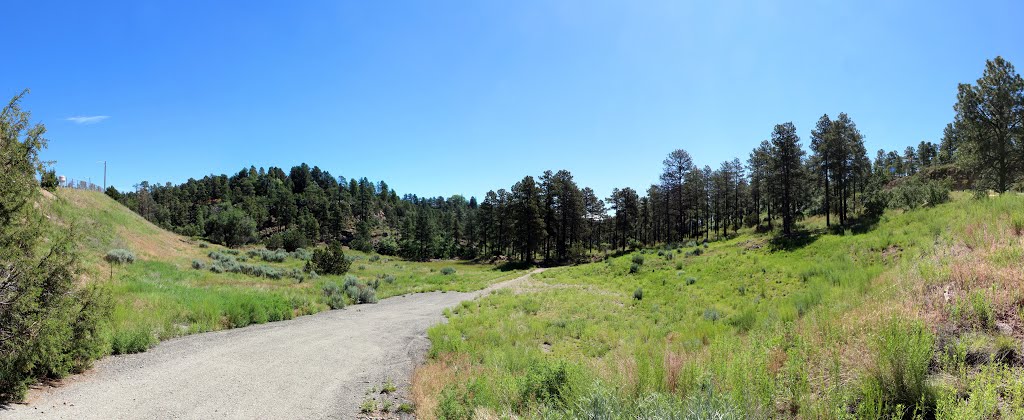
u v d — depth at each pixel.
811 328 6.78
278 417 6.48
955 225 14.02
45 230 7.25
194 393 7.25
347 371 9.29
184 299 16.31
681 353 7.50
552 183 71.25
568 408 5.25
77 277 7.77
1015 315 5.02
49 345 6.89
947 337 4.86
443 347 11.68
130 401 6.68
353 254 84.81
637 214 76.50
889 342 4.30
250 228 84.50
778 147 43.62
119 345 9.57
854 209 51.41
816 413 4.00
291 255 57.94
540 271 52.31
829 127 42.59
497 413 6.17
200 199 158.25
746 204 73.31
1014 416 3.15
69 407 6.24
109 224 34.28
